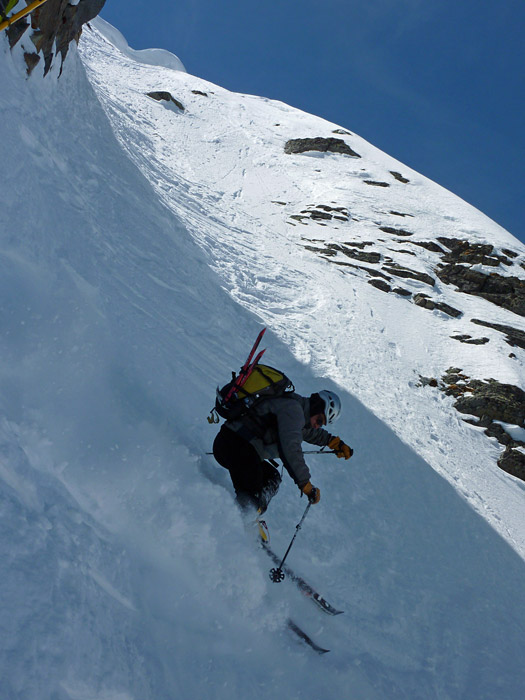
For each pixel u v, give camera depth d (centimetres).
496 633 529
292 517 518
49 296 436
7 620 179
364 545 562
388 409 1080
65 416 340
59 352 392
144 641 235
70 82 995
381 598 482
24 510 229
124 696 202
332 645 367
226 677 262
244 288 1316
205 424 488
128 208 936
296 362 1049
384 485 745
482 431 1297
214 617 297
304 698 295
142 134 2525
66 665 186
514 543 807
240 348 853
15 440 277
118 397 400
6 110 655
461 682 429
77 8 830
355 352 1297
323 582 454
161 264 880
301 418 368
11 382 330
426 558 614
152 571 288
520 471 1164
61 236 574
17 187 550
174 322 707
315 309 1458
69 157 812
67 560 225
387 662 399
